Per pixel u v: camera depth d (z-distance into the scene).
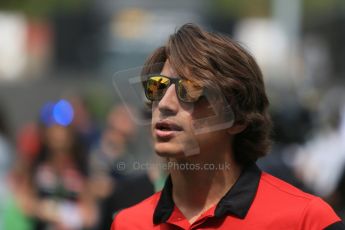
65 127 19.33
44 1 81.75
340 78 48.06
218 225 7.98
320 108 25.09
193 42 7.99
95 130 26.67
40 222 19.17
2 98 63.75
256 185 8.09
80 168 19.39
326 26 51.25
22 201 19.17
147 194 12.59
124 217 8.57
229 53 7.98
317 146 22.08
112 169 18.88
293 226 7.86
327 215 7.88
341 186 16.09
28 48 76.06
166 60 8.19
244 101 8.03
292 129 18.59
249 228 7.90
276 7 66.06
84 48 77.44
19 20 77.06
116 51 62.84
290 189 8.09
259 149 8.29
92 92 53.28
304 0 65.12
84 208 19.14
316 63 44.19
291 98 26.61
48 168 19.28
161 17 66.88
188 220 8.20
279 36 62.22
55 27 78.12
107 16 78.12
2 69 74.56
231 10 89.06
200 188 8.17
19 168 20.09
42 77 74.88
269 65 47.84
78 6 79.62
